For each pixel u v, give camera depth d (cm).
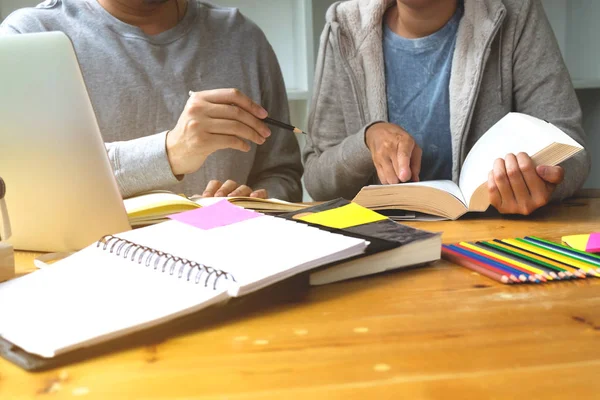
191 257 65
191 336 54
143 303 56
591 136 240
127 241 71
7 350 50
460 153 148
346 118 161
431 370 46
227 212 83
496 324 54
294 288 66
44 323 53
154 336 54
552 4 252
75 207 84
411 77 156
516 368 45
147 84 151
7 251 71
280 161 168
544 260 72
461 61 145
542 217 104
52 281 64
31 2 211
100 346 50
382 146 122
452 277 69
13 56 77
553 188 101
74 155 80
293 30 226
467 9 145
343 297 64
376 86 156
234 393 43
